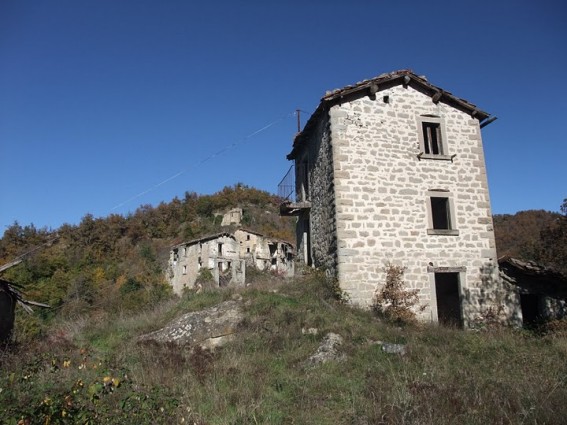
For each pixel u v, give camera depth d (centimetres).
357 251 1307
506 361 866
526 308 1456
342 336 1019
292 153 1888
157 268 4991
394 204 1362
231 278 3797
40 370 777
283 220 6594
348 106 1402
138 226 6241
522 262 1424
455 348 955
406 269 1325
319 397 695
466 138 1470
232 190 7338
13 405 543
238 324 1119
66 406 495
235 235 4609
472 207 1420
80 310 3186
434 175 1414
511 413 589
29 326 1409
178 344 1089
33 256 4281
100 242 5647
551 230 2319
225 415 616
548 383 698
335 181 1339
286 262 4438
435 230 1370
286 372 832
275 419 606
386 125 1413
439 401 628
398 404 615
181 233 6119
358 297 1278
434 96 1460
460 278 1357
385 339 1022
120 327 1389
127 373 766
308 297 1281
